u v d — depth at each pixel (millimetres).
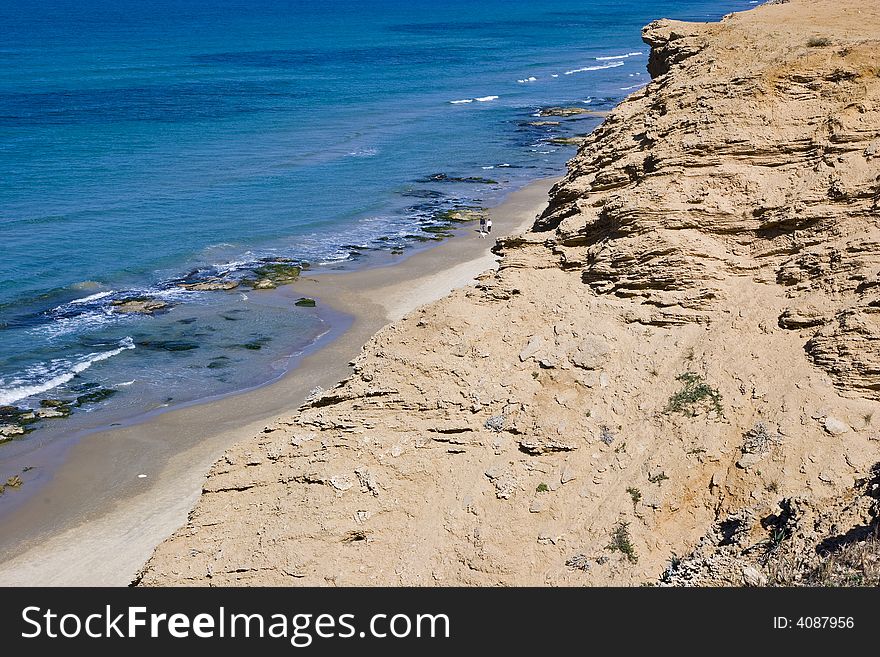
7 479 33719
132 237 61000
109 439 36469
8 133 93125
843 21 30938
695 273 22250
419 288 52469
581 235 24375
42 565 28922
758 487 19047
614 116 28641
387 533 20891
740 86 24156
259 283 53188
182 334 46562
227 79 137625
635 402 21344
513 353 22812
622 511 19828
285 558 20734
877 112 22750
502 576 19781
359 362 23625
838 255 21031
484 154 87500
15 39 194250
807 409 19438
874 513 17234
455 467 21438
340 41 199375
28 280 52688
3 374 41719
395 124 102938
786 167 22969
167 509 31812
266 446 22594
